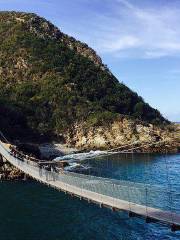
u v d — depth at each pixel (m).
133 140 131.25
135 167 98.25
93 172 90.81
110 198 44.78
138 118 153.50
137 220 52.81
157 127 137.62
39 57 167.62
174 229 35.91
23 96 145.62
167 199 52.22
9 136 123.31
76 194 47.59
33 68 162.50
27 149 106.81
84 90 154.25
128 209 40.22
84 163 104.19
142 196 47.72
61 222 52.88
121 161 108.56
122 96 160.88
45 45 175.00
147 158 114.19
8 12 198.12
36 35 180.38
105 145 130.88
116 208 41.31
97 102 149.62
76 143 133.25
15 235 48.62
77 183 51.44
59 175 55.94
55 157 116.69
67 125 135.38
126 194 46.47
